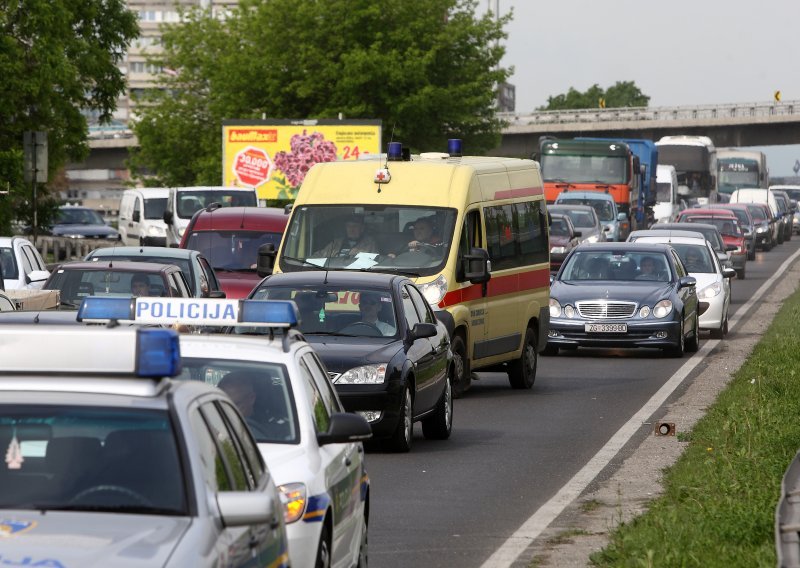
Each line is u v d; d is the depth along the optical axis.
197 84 182.88
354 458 22.48
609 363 63.91
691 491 30.02
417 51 158.38
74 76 124.06
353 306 39.72
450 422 42.03
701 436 39.06
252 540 14.93
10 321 27.45
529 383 55.22
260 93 167.12
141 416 14.32
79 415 14.31
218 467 14.94
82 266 49.84
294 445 20.59
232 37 173.38
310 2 162.75
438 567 24.64
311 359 23.28
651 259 68.38
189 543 13.07
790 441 34.75
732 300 101.38
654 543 24.44
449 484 33.59
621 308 64.88
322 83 162.00
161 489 13.90
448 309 48.41
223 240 69.00
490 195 52.47
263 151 141.00
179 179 183.50
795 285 116.19
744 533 24.81
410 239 49.50
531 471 35.50
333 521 20.08
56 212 135.25
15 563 12.02
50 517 13.38
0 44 120.44
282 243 50.34
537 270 56.19
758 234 174.00
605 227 124.31
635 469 35.47
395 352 38.22
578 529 27.84
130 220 127.12
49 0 124.50
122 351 14.66
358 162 51.47
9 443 14.13
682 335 65.56
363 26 162.12
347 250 49.62
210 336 22.94
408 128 161.62
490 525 28.55
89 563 12.15
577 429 43.41
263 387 21.52
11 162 122.75
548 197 138.12
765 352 61.00
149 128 183.12
